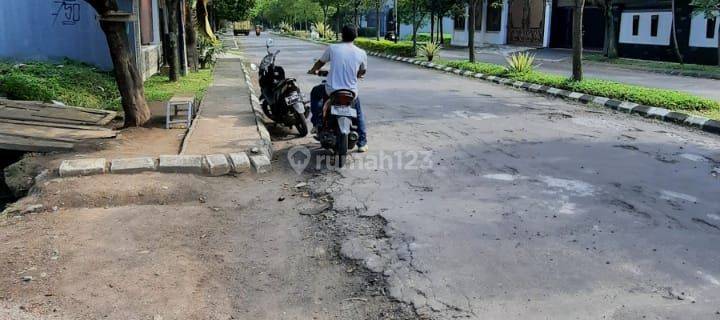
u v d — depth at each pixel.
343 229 5.30
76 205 5.81
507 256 4.64
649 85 16.53
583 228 5.24
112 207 5.82
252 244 5.00
